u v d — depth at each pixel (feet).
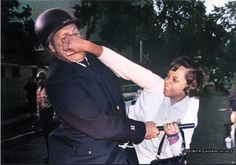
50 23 5.52
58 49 5.49
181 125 6.08
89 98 5.16
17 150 6.10
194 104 6.19
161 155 6.03
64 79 5.21
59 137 5.47
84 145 5.26
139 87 6.08
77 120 5.11
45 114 5.95
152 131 5.43
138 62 6.19
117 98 5.50
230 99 6.15
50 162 5.59
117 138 5.14
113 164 5.33
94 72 5.35
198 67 6.17
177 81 6.13
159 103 6.10
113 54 5.65
